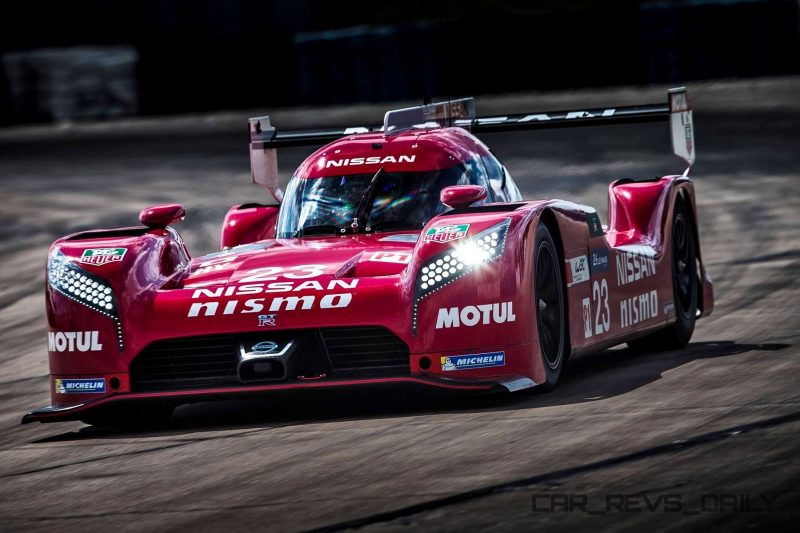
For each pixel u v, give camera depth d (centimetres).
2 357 2773
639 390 1839
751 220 4475
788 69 10350
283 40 11944
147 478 1502
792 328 2408
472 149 2253
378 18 11969
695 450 1384
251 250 2045
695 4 10219
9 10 14025
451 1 11744
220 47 12006
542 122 2458
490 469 1373
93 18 13325
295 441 1645
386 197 2131
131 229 2019
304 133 2561
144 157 8450
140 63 12275
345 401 1969
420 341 1772
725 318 2652
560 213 1956
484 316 1778
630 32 10388
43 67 12369
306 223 2145
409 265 1814
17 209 6156
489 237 1798
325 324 1770
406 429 1655
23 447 1823
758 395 1692
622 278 2159
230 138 9369
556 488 1270
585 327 2011
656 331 2325
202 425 1875
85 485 1497
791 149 6644
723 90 9781
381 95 10662
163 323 1817
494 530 1142
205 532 1219
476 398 1870
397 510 1234
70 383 1878
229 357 1808
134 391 1848
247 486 1401
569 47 10394
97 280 1867
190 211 5591
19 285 3912
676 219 2452
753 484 1229
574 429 1556
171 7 12244
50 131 11562
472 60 10388
